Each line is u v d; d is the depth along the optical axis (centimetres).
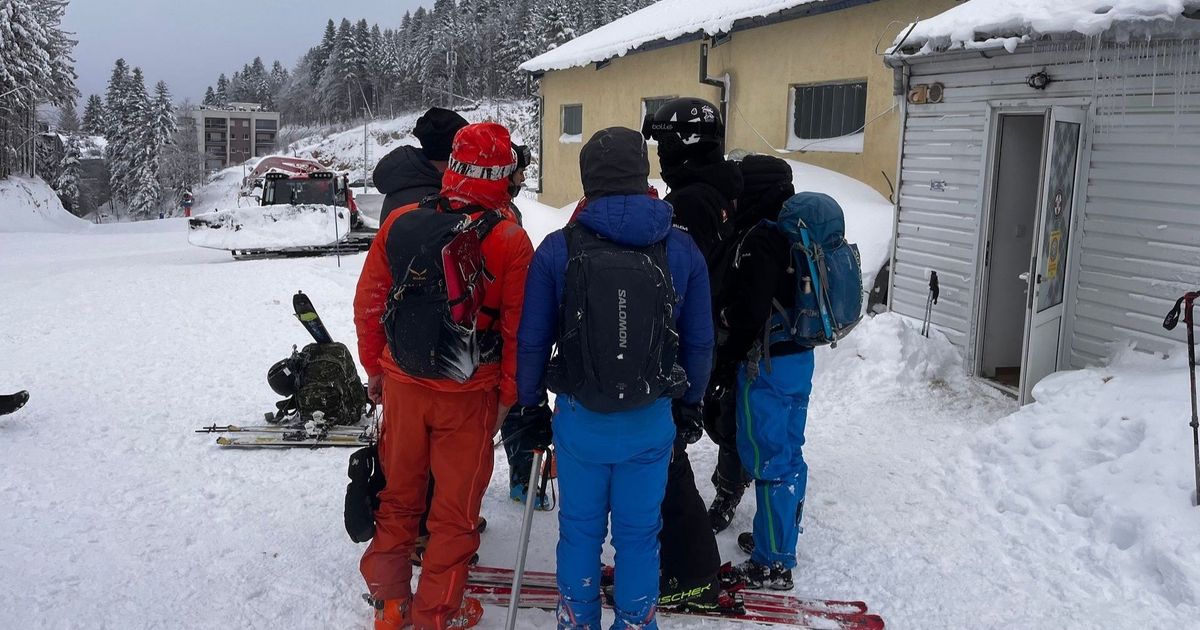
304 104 11575
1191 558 339
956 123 646
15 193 4334
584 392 262
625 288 257
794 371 343
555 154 1942
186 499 429
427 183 383
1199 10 446
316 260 1438
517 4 8031
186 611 323
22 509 408
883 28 989
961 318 645
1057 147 515
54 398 593
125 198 8069
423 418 300
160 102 7962
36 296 1038
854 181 1026
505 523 412
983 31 569
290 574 355
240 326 850
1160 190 502
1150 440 411
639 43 1451
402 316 285
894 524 412
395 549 309
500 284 295
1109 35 491
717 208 328
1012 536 394
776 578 350
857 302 343
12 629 303
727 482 404
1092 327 551
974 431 525
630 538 287
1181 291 494
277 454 494
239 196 2138
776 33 1188
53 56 5394
